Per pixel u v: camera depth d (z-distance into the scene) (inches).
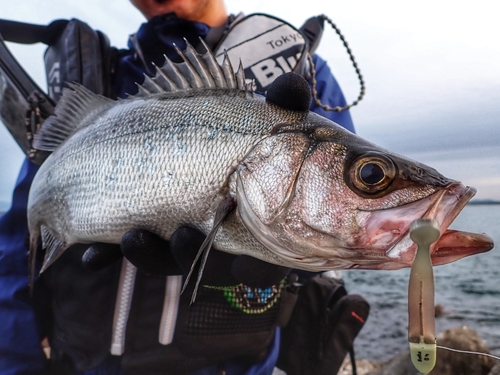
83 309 15.3
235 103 10.8
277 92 10.6
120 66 19.2
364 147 9.6
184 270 10.8
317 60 19.1
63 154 12.8
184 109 11.0
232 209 10.1
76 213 12.1
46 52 18.8
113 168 11.3
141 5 18.9
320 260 9.8
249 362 16.3
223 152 10.3
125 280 15.0
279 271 11.2
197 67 11.8
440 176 9.3
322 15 17.9
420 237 7.3
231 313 14.9
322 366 17.6
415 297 7.2
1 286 16.9
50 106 16.2
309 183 9.6
